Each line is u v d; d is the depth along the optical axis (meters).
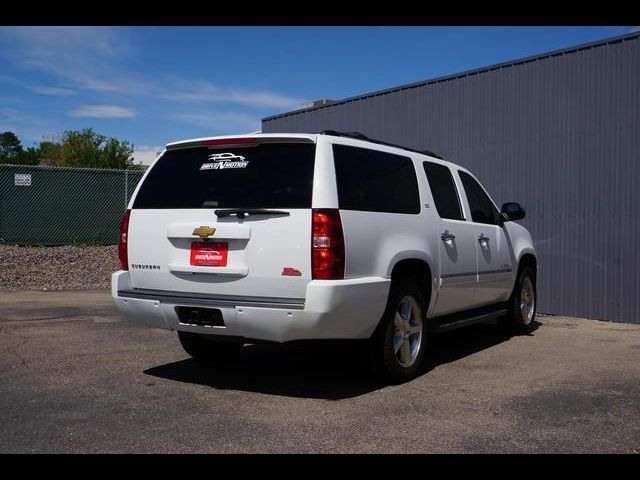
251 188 5.38
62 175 16.41
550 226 10.23
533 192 10.45
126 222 5.93
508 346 7.76
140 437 4.43
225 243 5.33
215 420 4.80
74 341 7.61
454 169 7.38
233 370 6.38
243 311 5.10
